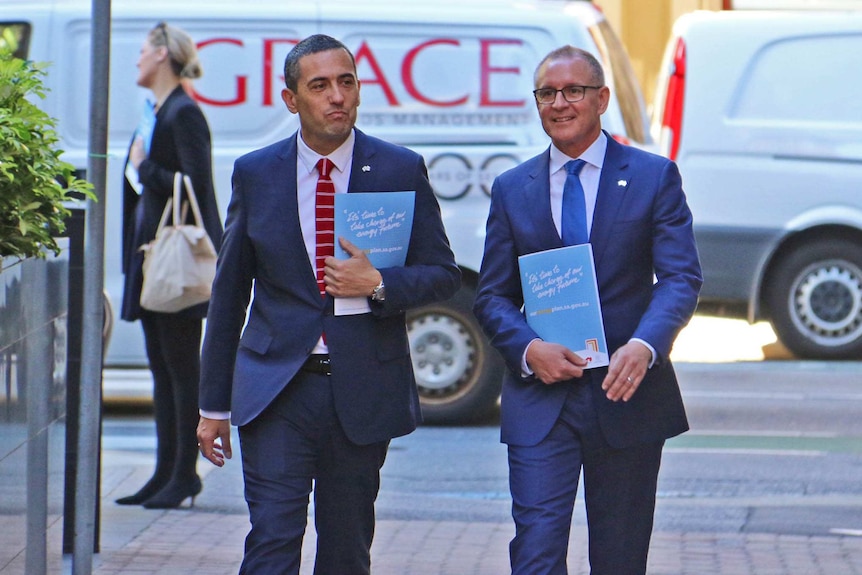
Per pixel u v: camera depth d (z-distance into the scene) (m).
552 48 16.81
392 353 7.88
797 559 10.95
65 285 9.38
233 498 12.98
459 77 16.80
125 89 16.67
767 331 24.66
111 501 12.73
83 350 8.79
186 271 11.91
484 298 7.91
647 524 7.85
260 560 7.62
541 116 7.74
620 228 7.64
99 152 8.70
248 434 7.79
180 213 12.08
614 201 7.66
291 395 7.73
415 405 8.05
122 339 16.75
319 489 7.97
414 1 16.98
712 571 10.54
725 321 25.92
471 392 16.67
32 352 8.20
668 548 11.28
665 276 7.60
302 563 10.70
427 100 16.80
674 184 7.69
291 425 7.75
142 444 15.63
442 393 16.72
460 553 11.06
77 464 9.91
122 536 11.38
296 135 7.87
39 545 8.50
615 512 7.79
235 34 16.80
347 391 7.70
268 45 16.80
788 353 22.34
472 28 16.81
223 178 16.69
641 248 7.68
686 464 14.79
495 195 7.94
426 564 10.71
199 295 12.02
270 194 7.76
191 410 12.41
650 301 7.65
